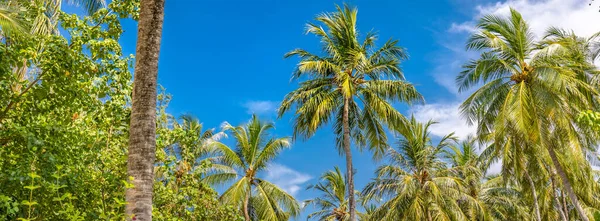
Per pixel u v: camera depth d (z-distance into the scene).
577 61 20.55
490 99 21.41
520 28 20.47
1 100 7.90
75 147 8.48
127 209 6.14
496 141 19.91
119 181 8.75
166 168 12.61
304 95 21.53
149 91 6.63
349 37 21.97
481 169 29.89
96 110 9.66
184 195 13.88
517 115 18.94
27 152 7.56
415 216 24.53
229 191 24.92
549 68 18.88
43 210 7.33
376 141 23.03
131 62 9.52
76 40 8.45
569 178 20.98
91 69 8.45
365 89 22.03
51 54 7.89
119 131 10.95
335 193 34.28
